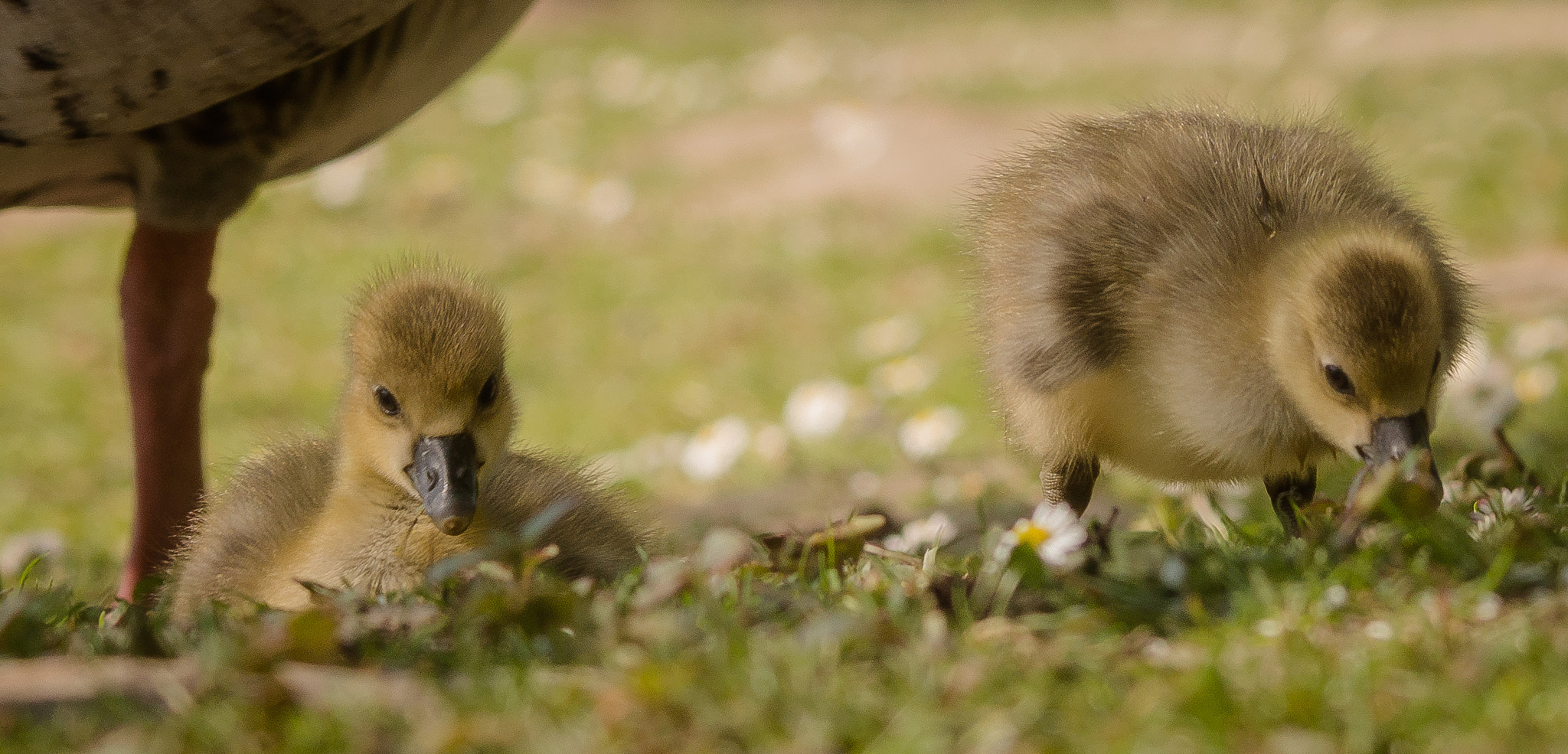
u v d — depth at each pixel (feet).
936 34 147.13
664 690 19.51
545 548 26.30
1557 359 51.37
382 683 20.27
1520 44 122.93
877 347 65.67
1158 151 31.48
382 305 28.71
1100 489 42.47
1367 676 19.29
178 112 27.99
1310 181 30.50
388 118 33.01
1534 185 79.36
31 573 39.14
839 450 53.31
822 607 23.50
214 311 32.76
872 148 96.02
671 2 171.01
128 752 18.93
